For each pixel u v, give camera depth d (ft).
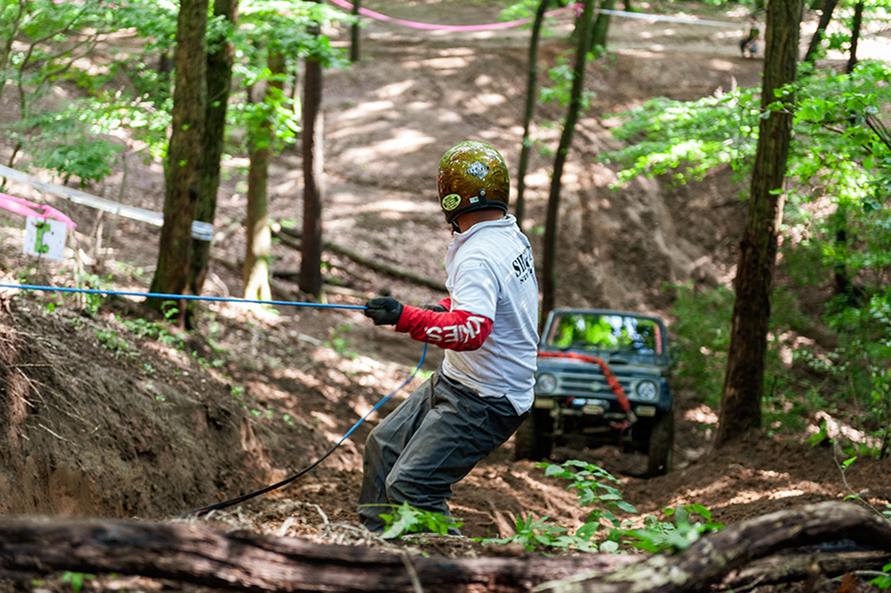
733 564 6.56
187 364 25.13
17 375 15.81
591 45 74.02
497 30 82.28
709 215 63.21
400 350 44.45
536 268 59.52
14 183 35.58
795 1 24.22
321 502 18.97
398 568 6.77
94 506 16.10
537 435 30.60
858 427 27.35
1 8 27.45
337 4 81.61
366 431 30.89
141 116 29.58
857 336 28.66
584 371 30.60
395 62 74.95
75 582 6.26
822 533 6.91
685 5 92.94
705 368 39.19
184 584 6.88
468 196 10.70
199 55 26.89
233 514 10.21
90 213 42.50
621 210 63.21
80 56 29.71
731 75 72.79
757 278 25.62
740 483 22.20
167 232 27.81
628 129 38.22
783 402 30.17
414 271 55.06
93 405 17.71
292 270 50.16
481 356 10.64
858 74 22.94
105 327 23.47
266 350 36.19
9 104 42.27
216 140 29.55
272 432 25.20
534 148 67.21
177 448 19.83
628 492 24.82
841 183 25.36
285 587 6.47
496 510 19.61
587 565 7.07
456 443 10.69
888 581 7.43
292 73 43.50
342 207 59.06
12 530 6.12
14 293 17.80
